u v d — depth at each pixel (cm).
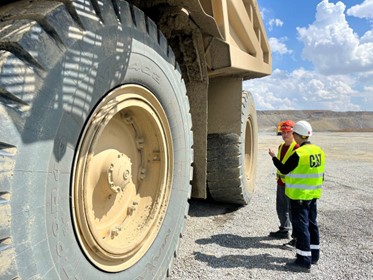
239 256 380
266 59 643
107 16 198
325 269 354
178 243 305
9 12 169
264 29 598
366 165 1124
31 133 150
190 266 351
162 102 264
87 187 191
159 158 270
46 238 161
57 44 164
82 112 181
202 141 364
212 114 498
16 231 144
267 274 339
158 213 265
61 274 173
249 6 491
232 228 476
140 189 268
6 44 148
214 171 508
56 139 164
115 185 225
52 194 163
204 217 526
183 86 302
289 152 433
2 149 139
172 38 329
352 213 563
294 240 403
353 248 411
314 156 359
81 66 178
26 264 149
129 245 232
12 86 143
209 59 367
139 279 246
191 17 301
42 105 155
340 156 1388
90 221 193
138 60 229
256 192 706
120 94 218
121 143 245
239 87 486
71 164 178
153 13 293
